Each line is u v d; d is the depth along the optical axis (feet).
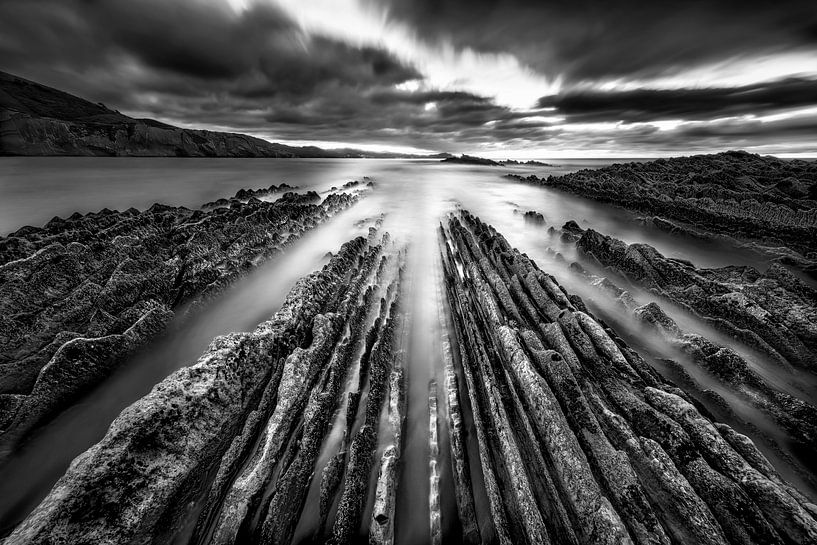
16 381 6.20
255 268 12.08
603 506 3.77
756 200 19.89
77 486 3.90
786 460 5.12
